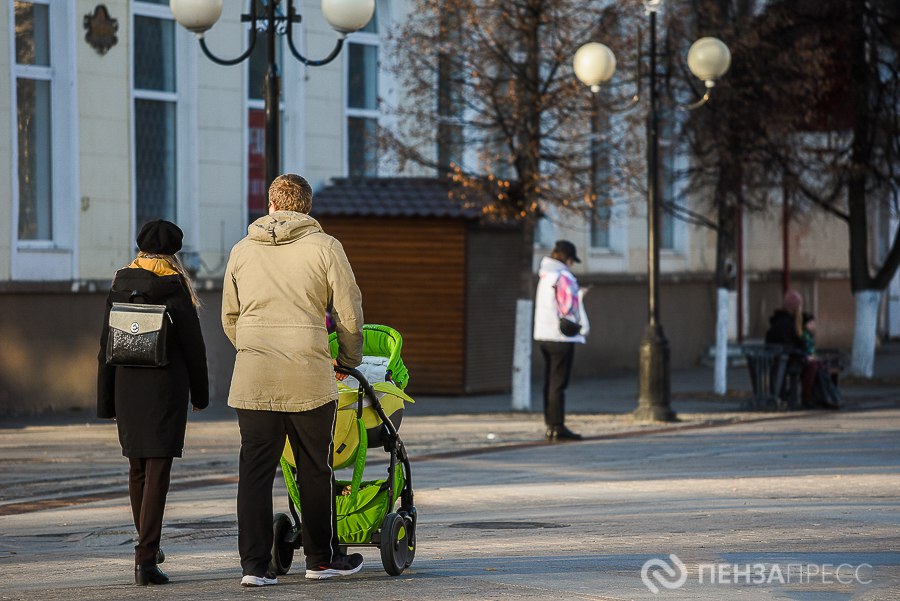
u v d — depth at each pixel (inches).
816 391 2455.7
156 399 885.8
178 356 897.5
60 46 2257.6
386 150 2410.2
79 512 1255.5
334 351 928.3
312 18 2674.7
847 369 3331.7
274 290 856.3
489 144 2383.1
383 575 901.2
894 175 2859.3
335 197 2635.3
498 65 2282.2
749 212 2800.2
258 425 857.5
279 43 2628.0
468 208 2534.5
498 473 1528.1
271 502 865.5
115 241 2337.6
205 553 1017.5
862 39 2765.7
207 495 1366.9
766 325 3951.8
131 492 906.1
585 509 1243.2
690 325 3619.6
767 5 2711.6
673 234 3639.3
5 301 2154.3
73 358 2263.8
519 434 1968.5
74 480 1487.5
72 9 2256.4
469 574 900.6
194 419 2188.7
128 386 886.4
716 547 1017.5
